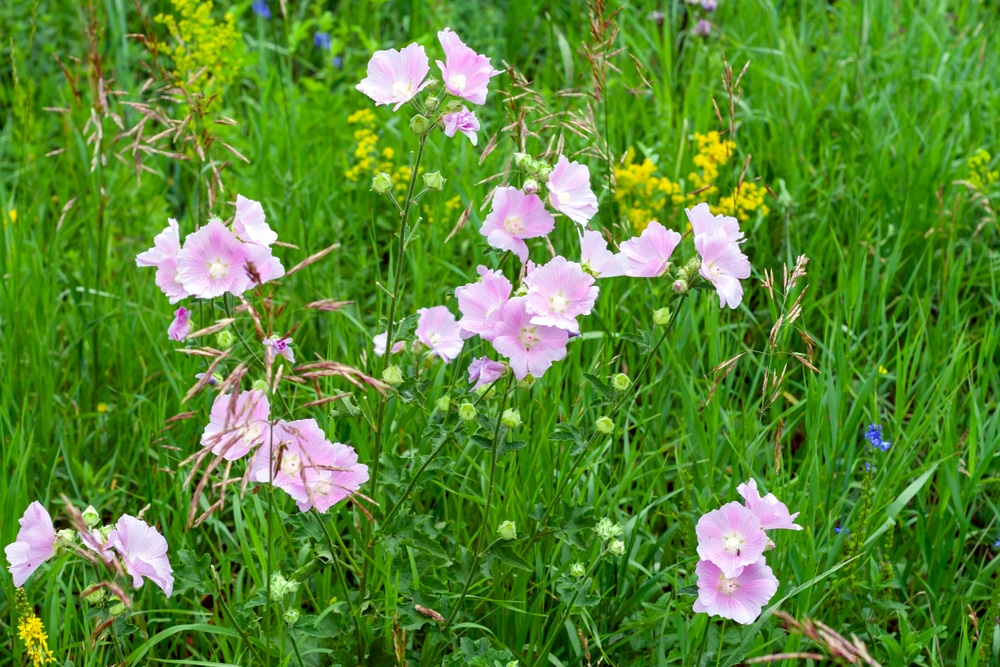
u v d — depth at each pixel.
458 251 4.78
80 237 4.96
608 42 3.76
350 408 2.65
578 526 2.71
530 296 2.37
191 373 3.71
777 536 2.99
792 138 5.27
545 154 3.35
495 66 6.24
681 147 4.93
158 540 2.35
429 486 3.52
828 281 4.50
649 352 2.64
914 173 4.93
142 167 4.09
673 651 2.89
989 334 3.84
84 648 2.73
